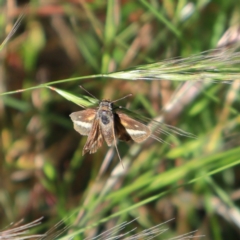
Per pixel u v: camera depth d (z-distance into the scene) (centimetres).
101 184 69
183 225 70
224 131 70
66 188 70
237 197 71
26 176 71
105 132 61
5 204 70
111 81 71
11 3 71
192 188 70
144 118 61
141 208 69
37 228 66
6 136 71
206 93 67
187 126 70
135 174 68
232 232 71
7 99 71
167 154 68
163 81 71
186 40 68
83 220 65
